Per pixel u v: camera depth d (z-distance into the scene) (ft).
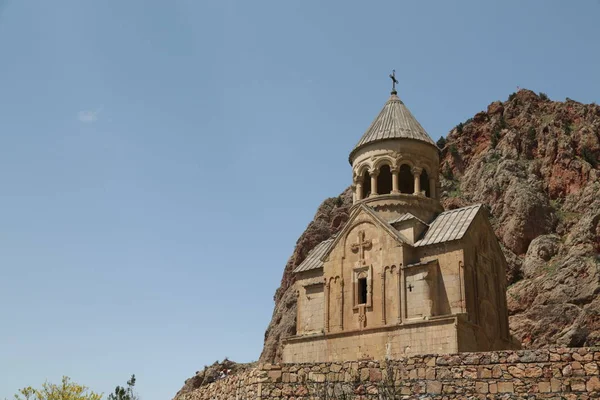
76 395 111.96
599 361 53.67
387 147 141.90
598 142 265.13
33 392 110.32
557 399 53.93
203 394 88.02
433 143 145.38
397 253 124.06
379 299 123.54
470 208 132.57
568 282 202.69
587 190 244.01
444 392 58.18
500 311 131.13
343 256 131.95
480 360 57.93
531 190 253.44
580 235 219.61
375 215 129.90
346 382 62.49
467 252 122.31
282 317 295.28
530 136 287.69
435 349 112.98
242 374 73.51
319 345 128.47
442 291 119.75
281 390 65.10
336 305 129.59
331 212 334.03
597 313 186.70
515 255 236.22
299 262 319.68
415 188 139.13
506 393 55.93
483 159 294.46
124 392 138.21
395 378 60.49
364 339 122.52
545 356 55.57
